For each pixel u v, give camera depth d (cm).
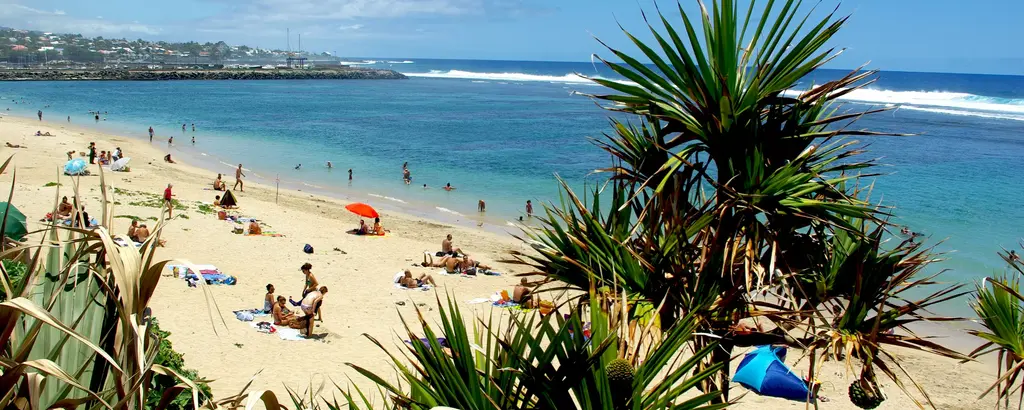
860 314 617
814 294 644
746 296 616
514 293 1923
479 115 9350
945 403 1472
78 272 313
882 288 625
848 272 628
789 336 609
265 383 1354
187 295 1847
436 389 414
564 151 5903
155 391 610
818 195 625
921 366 1684
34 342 280
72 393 297
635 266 609
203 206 3105
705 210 664
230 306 1811
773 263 578
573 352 386
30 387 265
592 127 7831
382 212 3562
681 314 622
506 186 4378
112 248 274
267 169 4903
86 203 2725
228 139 6538
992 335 682
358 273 2258
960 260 2575
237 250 2383
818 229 646
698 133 630
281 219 3055
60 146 5059
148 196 3155
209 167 4875
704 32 625
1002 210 3491
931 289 2223
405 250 2661
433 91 15388
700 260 654
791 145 629
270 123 8038
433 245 2786
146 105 10344
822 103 624
